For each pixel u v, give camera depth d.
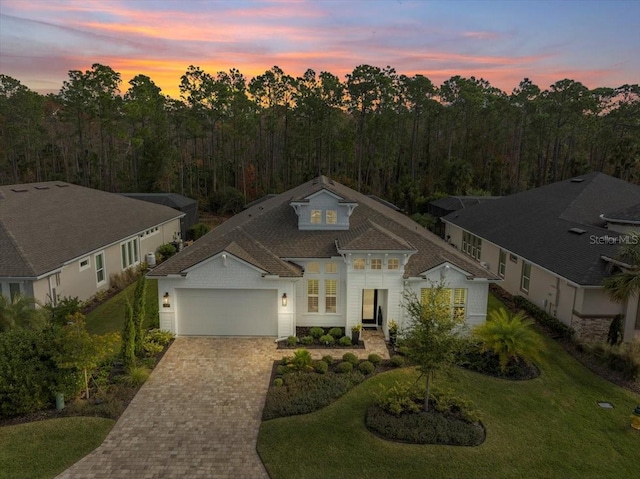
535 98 69.06
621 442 12.30
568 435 12.53
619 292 16.39
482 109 68.88
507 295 26.39
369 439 11.99
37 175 66.50
